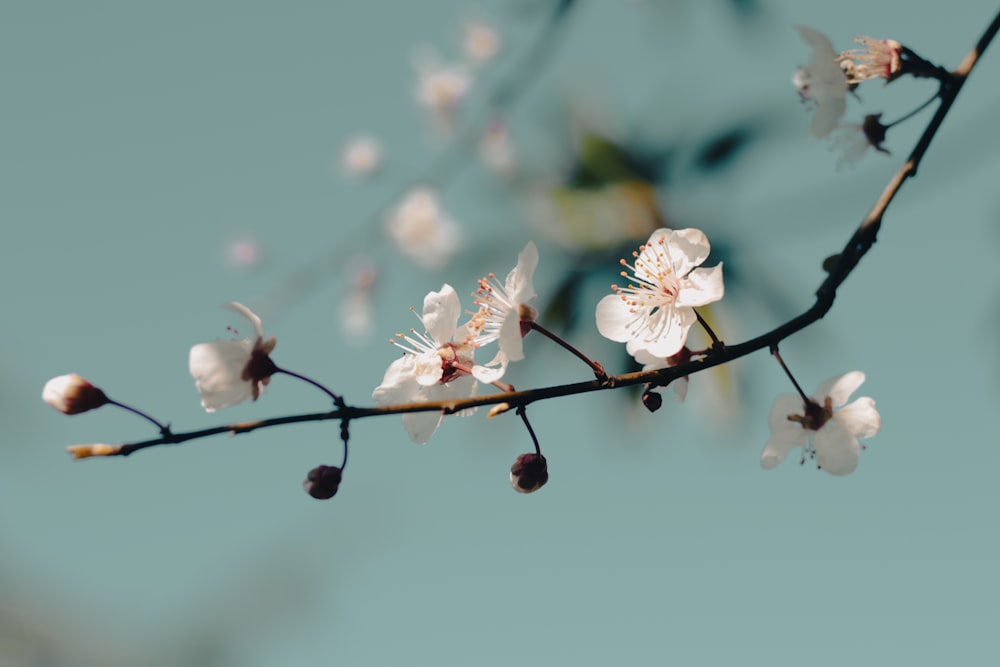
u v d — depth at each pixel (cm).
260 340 52
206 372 52
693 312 53
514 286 53
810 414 53
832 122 56
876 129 56
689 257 54
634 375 52
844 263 53
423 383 53
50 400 52
